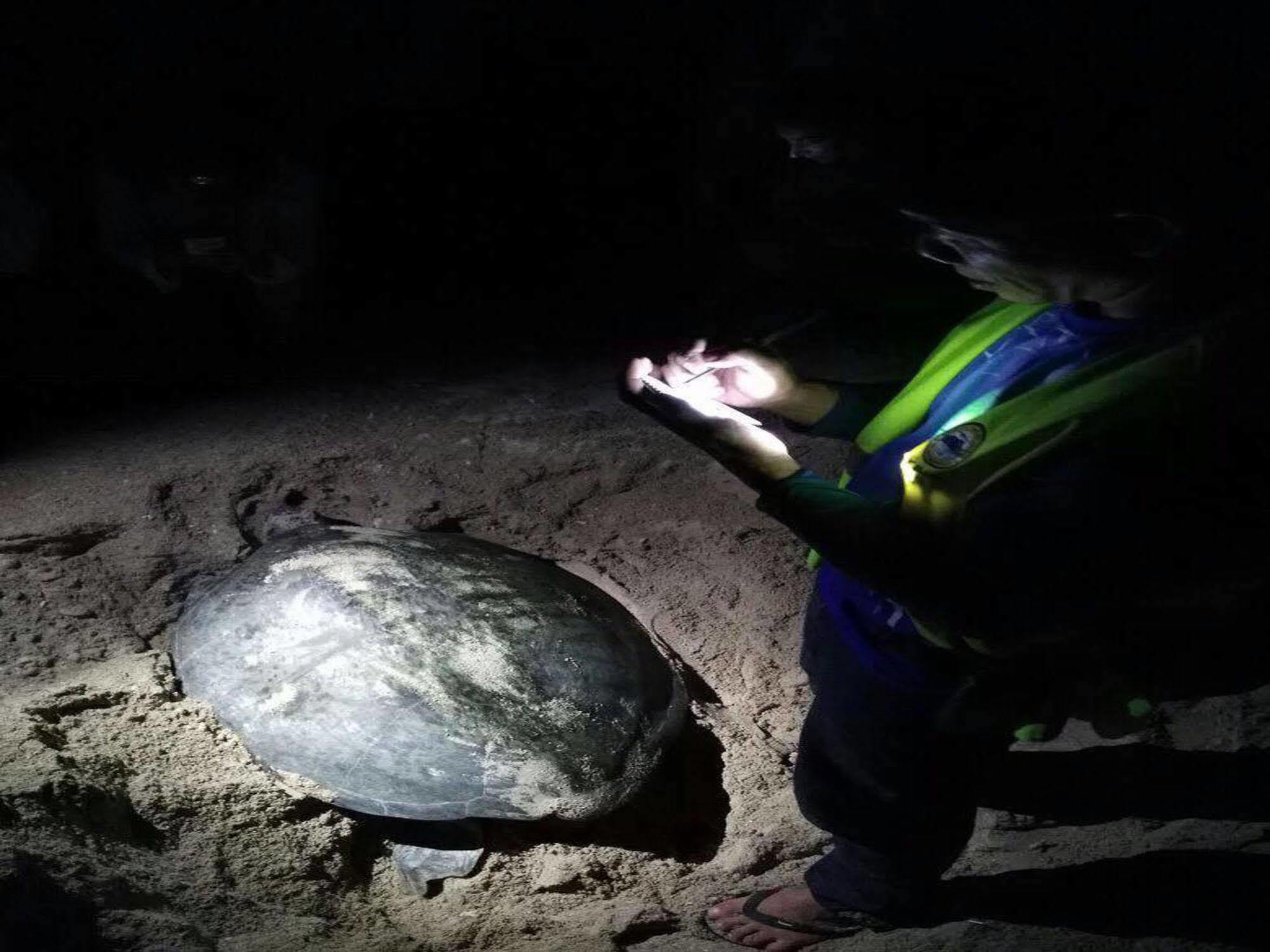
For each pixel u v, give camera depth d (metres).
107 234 3.82
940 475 1.28
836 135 1.18
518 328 4.25
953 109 1.14
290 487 2.94
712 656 2.54
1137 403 1.21
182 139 3.80
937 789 1.56
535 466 3.11
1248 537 1.19
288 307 3.94
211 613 2.25
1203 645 1.49
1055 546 1.22
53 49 4.39
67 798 1.76
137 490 2.84
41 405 3.36
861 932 1.73
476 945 1.75
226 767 2.01
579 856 2.02
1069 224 1.17
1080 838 1.95
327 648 2.07
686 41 5.53
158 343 3.87
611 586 2.69
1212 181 1.15
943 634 1.35
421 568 2.24
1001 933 1.69
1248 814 1.97
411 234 5.02
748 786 2.21
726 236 4.76
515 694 2.04
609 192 5.52
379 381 3.68
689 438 1.43
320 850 1.91
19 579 2.47
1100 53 1.12
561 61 5.82
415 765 1.95
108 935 1.42
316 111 5.05
